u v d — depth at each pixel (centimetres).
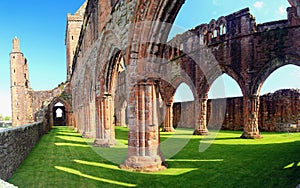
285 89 1841
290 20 1372
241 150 897
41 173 591
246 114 1419
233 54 1573
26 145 819
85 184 504
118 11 778
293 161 646
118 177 549
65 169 629
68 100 2691
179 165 662
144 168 596
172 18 602
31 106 2827
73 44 3272
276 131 1853
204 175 557
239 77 1530
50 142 1212
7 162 542
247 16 1522
